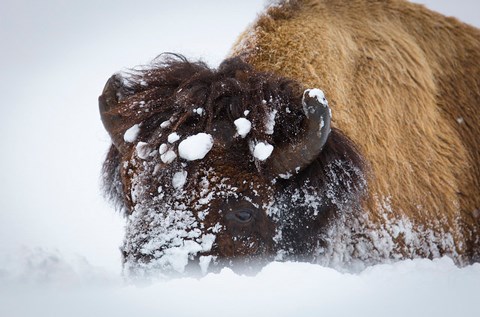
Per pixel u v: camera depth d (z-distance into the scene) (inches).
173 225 551.5
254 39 778.8
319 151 583.2
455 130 834.2
